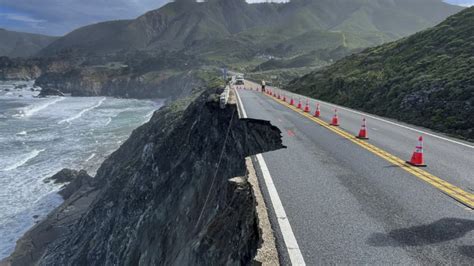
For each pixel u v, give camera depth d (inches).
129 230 1103.0
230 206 352.2
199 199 806.5
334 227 246.4
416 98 767.1
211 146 887.7
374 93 976.3
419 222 254.5
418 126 674.8
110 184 1465.3
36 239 1350.9
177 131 1239.5
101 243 1187.3
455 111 639.8
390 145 502.3
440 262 204.5
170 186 1031.6
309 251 216.5
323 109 946.7
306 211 271.1
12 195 1727.4
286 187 321.1
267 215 265.1
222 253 345.7
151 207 1059.9
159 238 894.4
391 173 368.5
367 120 747.4
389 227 247.1
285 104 1039.0
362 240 229.8
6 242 1349.7
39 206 1636.3
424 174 365.4
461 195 306.0
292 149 470.0
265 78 3882.9
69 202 1632.6
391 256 211.3
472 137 558.6
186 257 512.7
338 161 411.8
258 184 329.4
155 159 1219.2
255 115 768.3
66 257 1218.0
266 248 220.5
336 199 294.8
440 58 911.7
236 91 1541.6
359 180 343.9
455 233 238.5
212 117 965.8
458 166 395.9
